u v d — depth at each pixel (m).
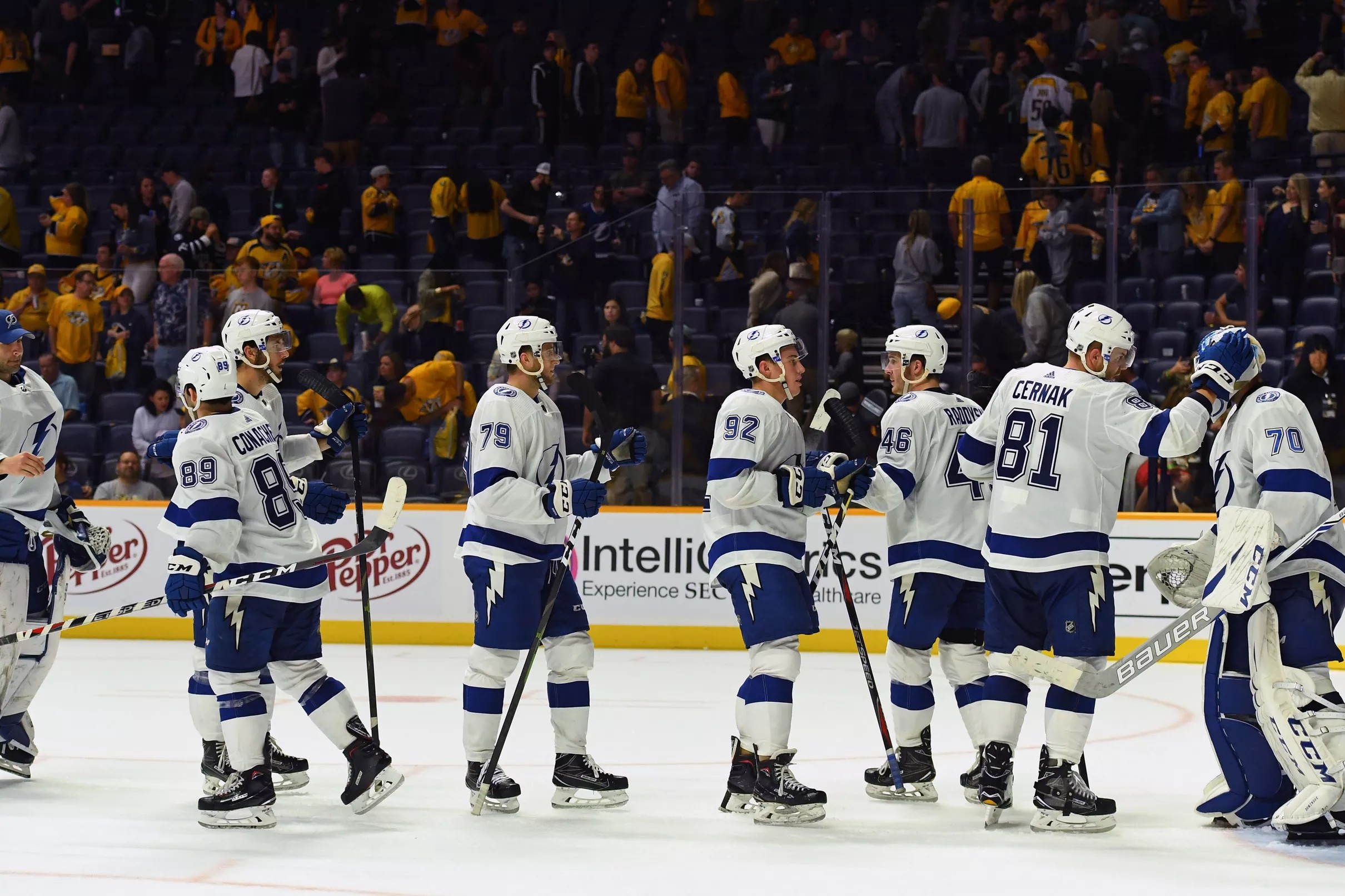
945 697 10.99
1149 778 7.80
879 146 20.75
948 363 14.00
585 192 18.91
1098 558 6.41
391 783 6.62
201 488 6.32
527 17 24.09
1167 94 19.92
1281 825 6.05
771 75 20.80
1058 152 17.83
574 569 14.19
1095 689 6.25
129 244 19.05
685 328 13.96
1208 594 6.14
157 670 12.33
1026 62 19.28
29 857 5.82
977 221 13.77
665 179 14.75
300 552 6.65
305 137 22.23
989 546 6.61
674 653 13.68
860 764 8.21
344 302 14.38
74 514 8.13
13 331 7.75
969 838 6.26
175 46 24.77
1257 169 17.61
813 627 6.77
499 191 17.62
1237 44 20.98
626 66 22.92
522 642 6.84
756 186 19.64
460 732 9.21
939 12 20.53
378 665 12.74
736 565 6.68
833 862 5.79
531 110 22.03
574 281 14.41
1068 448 6.41
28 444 7.77
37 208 20.88
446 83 23.22
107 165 22.47
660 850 5.98
